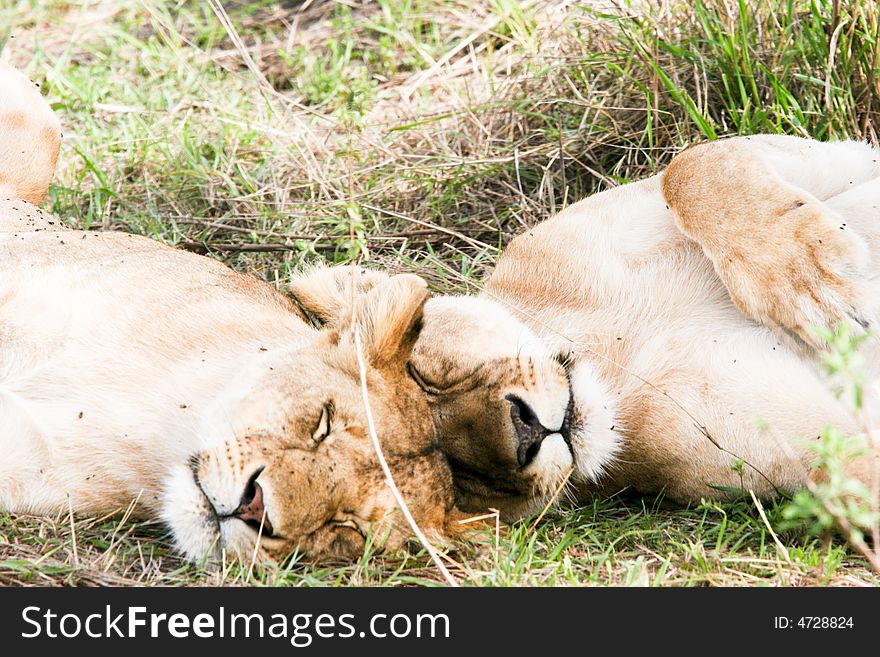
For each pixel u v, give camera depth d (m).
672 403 7.50
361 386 6.32
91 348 7.33
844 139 10.21
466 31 14.59
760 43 11.35
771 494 7.43
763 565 6.74
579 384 7.14
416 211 11.55
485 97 12.98
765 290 7.38
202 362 7.31
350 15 15.81
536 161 11.74
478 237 11.20
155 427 7.11
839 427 7.25
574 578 6.48
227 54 15.19
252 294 8.04
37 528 6.91
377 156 12.25
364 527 6.38
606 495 7.80
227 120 12.80
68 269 7.72
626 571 6.62
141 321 7.46
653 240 8.12
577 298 8.12
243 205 11.86
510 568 6.46
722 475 7.47
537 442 6.75
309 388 6.45
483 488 6.84
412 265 10.57
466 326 7.03
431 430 6.71
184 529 6.39
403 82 14.12
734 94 11.26
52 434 7.06
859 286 7.20
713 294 7.86
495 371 6.76
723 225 7.64
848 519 6.54
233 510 6.23
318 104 13.84
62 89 14.13
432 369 6.84
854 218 7.80
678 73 11.57
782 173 8.23
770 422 7.33
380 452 6.14
